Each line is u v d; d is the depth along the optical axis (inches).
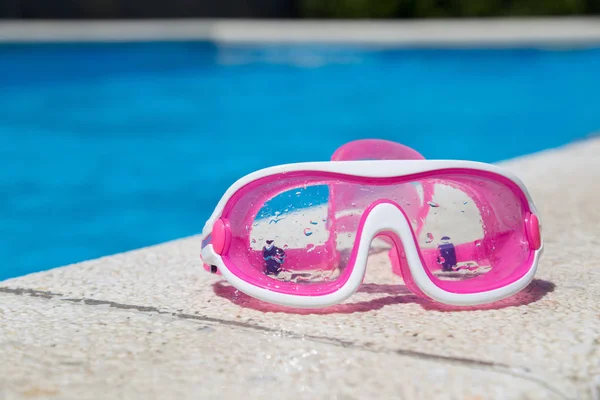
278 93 101.9
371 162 23.4
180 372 20.3
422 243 24.7
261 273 23.6
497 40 116.3
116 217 50.7
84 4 161.2
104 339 21.7
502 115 89.3
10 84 105.1
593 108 92.8
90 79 109.2
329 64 119.1
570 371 20.1
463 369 20.2
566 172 43.4
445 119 87.4
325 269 23.7
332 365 20.5
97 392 19.5
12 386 19.7
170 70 116.9
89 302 24.1
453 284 23.5
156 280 25.9
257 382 19.9
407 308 23.6
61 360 20.7
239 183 23.4
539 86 107.1
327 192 23.6
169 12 169.6
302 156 70.2
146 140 75.9
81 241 45.3
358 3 173.9
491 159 69.4
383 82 110.3
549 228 31.6
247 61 119.4
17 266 40.7
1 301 24.2
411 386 19.7
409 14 174.4
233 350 21.2
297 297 23.1
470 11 171.0
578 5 168.4
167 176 62.4
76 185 58.8
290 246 23.6
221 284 25.5
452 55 116.8
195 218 50.5
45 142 73.6
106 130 79.7
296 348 21.2
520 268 24.3
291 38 119.0
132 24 145.3
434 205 24.5
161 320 22.8
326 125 84.0
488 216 24.5
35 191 56.8
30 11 156.8
